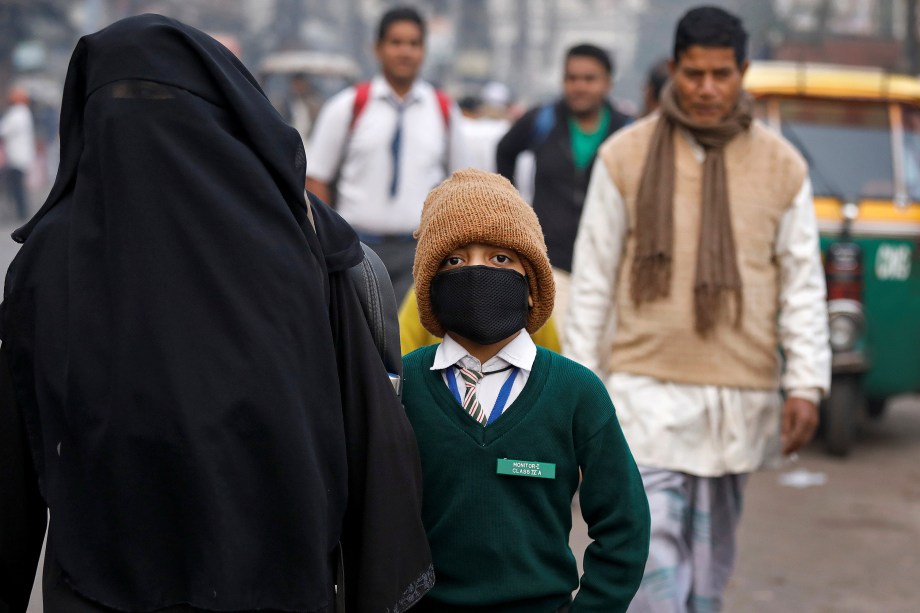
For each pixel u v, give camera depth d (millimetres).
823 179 19438
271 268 5480
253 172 5574
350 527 6031
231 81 5695
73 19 93875
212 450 5277
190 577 5312
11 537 5680
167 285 5375
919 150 20031
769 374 9789
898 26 55688
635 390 9727
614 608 6582
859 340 18844
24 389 5590
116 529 5316
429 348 6797
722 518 9977
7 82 79375
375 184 15461
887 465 19281
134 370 5312
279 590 5418
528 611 6504
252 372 5359
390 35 15406
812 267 9766
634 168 9875
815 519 16031
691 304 9617
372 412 5910
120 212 5438
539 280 6594
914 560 14273
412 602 5965
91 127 5582
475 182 6566
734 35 9656
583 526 15203
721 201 9602
